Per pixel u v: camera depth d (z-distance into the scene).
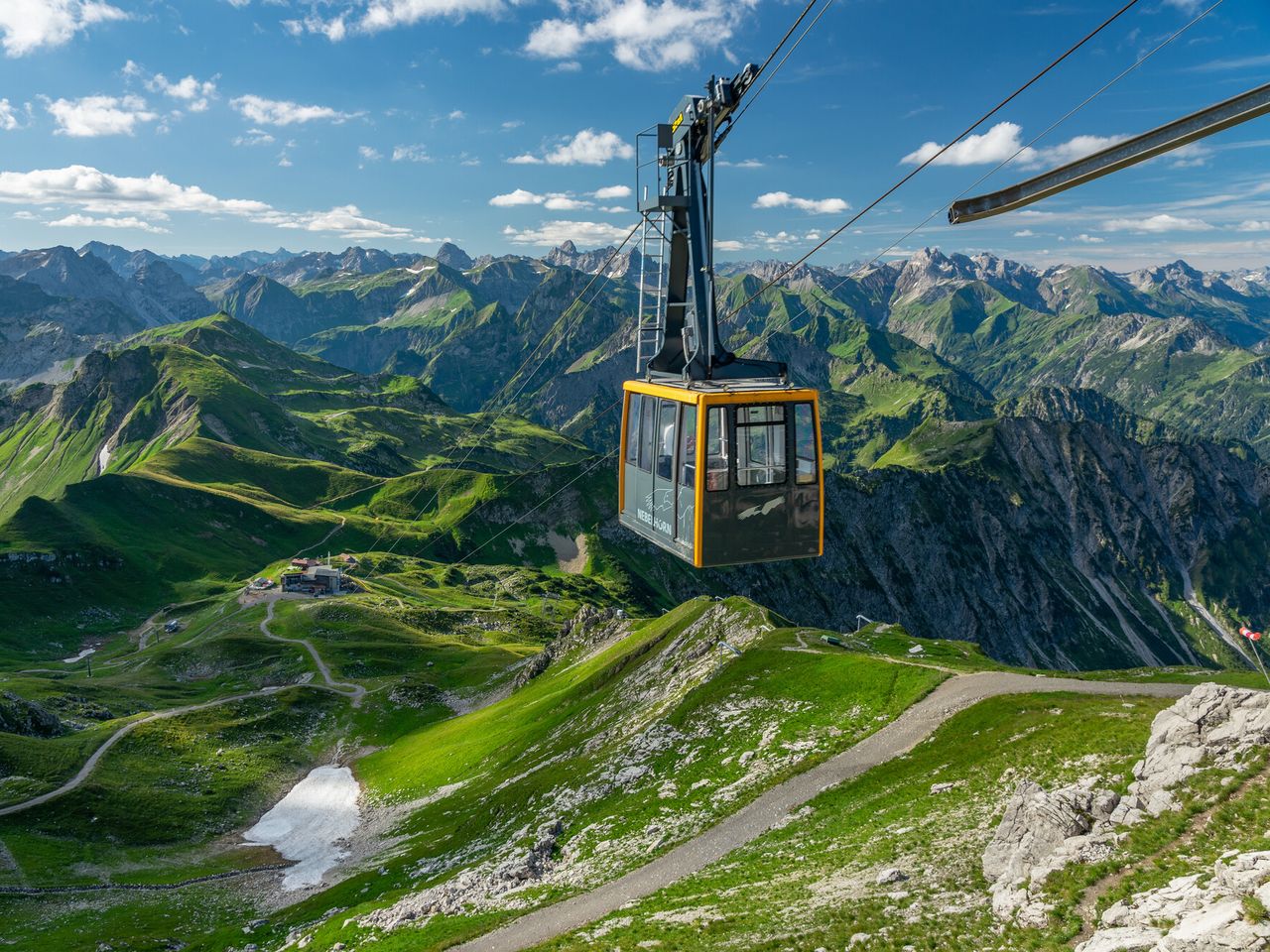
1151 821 38.62
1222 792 37.75
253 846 125.88
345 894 95.69
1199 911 28.05
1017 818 43.81
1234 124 11.06
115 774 141.25
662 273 28.89
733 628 129.62
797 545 26.94
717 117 25.27
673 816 76.69
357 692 191.25
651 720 105.44
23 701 154.00
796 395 26.22
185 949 91.38
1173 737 43.25
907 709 82.38
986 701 77.88
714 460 25.69
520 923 62.75
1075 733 61.12
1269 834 33.88
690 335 28.52
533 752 125.69
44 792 131.25
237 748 161.38
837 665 98.88
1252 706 41.53
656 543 29.11
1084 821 41.06
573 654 184.75
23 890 105.38
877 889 46.06
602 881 67.19
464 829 104.00
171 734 161.75
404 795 135.62
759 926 45.34
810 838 61.56
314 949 75.38
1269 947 24.08
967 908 39.66
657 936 48.25
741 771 81.50
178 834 128.00
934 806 58.38
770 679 101.25
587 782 93.88
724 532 26.06
